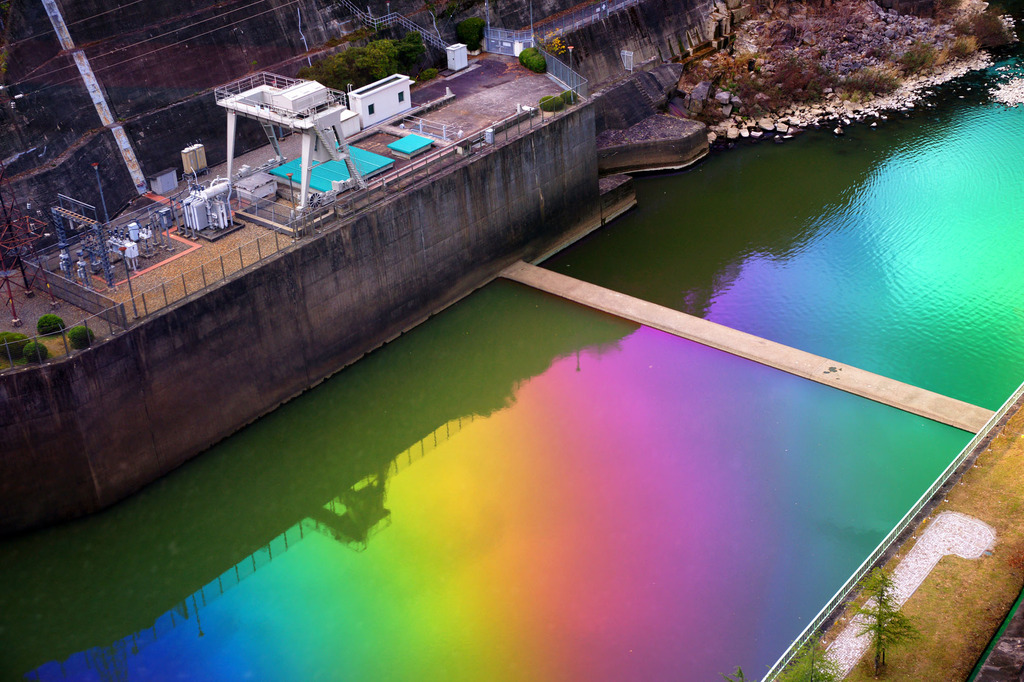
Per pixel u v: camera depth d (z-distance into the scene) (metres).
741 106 91.38
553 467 53.19
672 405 57.00
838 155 85.81
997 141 86.62
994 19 107.69
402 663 42.47
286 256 54.09
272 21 71.62
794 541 47.38
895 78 96.94
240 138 67.00
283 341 55.69
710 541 47.66
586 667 41.59
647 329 63.47
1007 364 59.34
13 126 56.69
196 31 66.94
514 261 70.31
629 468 52.72
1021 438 47.56
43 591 46.53
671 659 41.72
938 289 66.88
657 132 84.12
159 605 46.03
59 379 45.31
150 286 51.62
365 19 77.88
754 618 43.47
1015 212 75.69
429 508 51.03
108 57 62.22
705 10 98.19
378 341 61.97
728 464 52.44
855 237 73.38
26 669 42.88
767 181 82.00
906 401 55.47
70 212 52.66
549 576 46.28
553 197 71.44
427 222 62.16
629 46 90.81
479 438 55.72
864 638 37.44
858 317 64.38
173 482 51.84
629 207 78.62
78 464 47.44
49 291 50.84
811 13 102.62
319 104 56.22
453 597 45.56
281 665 42.75
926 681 35.88
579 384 59.34
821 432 54.09
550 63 76.50
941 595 39.47
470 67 79.62
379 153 65.81
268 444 55.22
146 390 49.25
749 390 57.62
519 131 67.62
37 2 59.69
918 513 43.56
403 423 57.16
